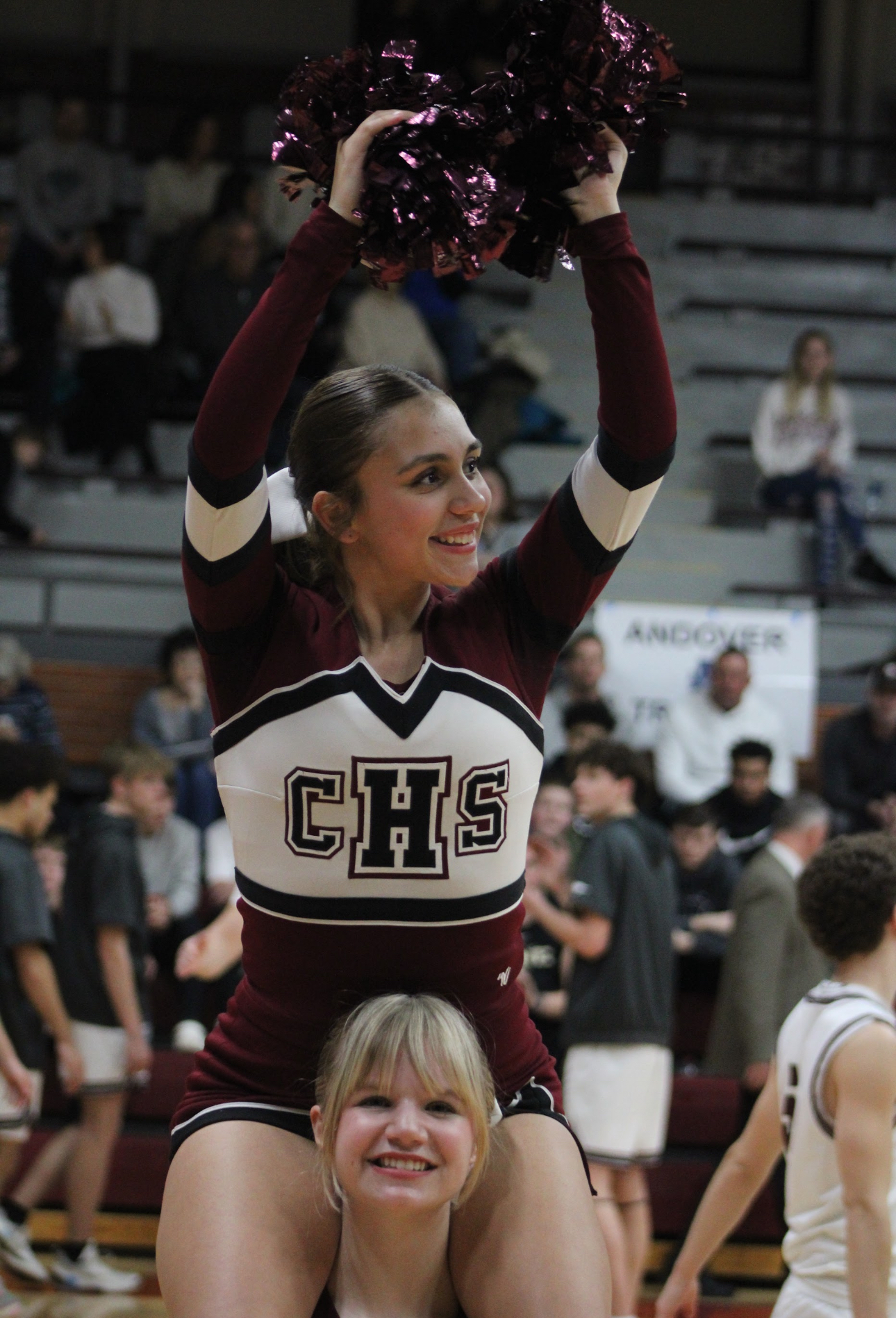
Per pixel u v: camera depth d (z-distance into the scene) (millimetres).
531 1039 2971
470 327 14352
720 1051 8148
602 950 7551
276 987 2814
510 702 2771
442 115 2533
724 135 18109
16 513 13586
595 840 7742
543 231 2652
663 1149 8867
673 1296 4395
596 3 2543
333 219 2572
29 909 7473
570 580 2848
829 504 13859
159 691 10836
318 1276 2732
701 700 11430
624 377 2664
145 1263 8328
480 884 2746
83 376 13859
